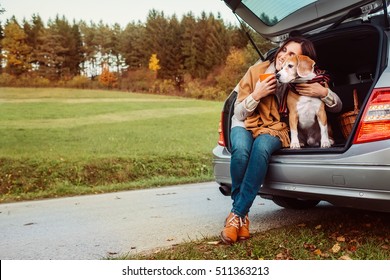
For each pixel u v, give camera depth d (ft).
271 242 8.40
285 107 8.87
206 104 105.91
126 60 132.26
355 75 11.38
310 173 7.71
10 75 119.24
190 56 123.75
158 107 98.63
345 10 8.86
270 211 12.04
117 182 32.09
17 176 30.53
